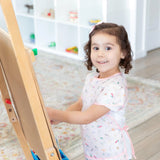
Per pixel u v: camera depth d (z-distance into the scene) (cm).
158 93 255
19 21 409
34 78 75
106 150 117
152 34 372
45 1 384
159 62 333
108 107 108
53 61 345
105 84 112
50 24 398
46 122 77
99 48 109
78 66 326
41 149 87
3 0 64
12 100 104
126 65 119
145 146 183
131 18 331
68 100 248
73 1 363
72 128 206
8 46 76
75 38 383
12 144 189
